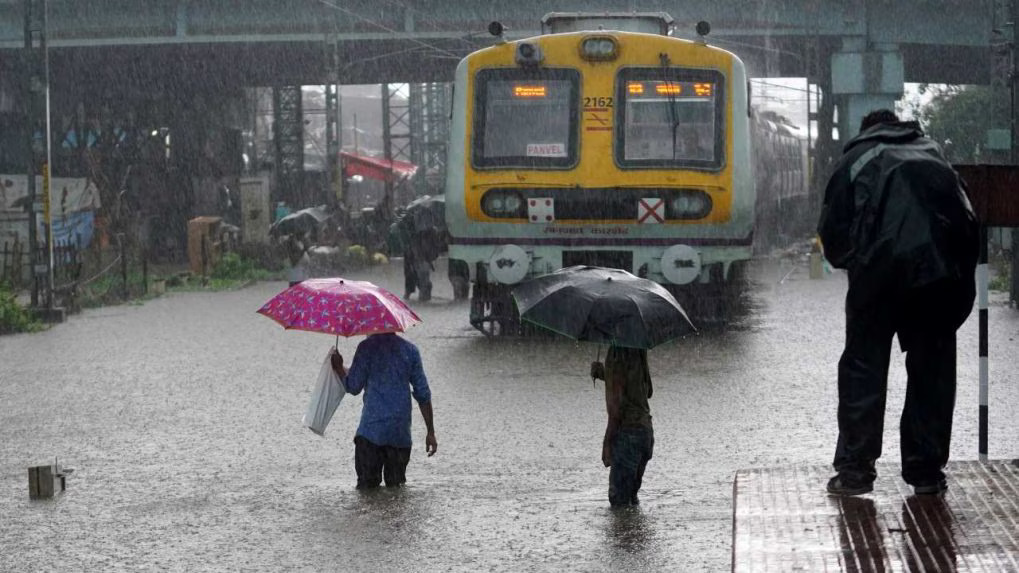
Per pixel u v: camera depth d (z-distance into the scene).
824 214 16.03
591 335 19.75
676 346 44.59
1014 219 19.11
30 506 22.64
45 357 47.19
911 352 16.25
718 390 34.16
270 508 21.91
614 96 45.69
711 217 45.28
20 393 37.53
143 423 31.58
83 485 24.44
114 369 42.78
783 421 29.23
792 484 17.45
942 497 16.27
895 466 18.47
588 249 45.72
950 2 119.25
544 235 45.75
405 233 69.94
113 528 20.75
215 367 42.59
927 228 15.41
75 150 128.62
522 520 20.45
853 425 16.31
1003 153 76.31
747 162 45.62
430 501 22.08
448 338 49.28
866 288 15.73
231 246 108.94
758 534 14.80
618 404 20.92
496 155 45.78
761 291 72.81
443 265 113.31
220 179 142.00
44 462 26.97
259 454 27.20
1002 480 17.20
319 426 23.91
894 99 121.44
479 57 46.25
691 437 27.55
